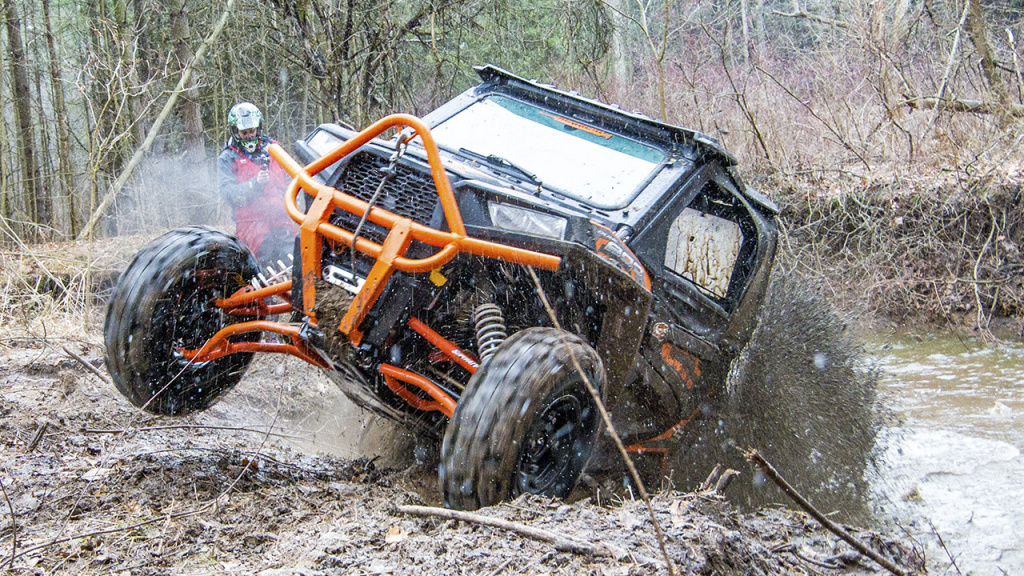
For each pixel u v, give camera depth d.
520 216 3.66
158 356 3.99
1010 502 5.49
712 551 2.80
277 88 21.94
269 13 14.19
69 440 4.09
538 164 4.56
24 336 6.61
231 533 3.08
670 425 4.86
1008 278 10.09
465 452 3.18
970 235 10.38
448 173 3.79
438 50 14.49
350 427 5.44
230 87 20.98
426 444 4.75
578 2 14.83
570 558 2.74
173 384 4.13
